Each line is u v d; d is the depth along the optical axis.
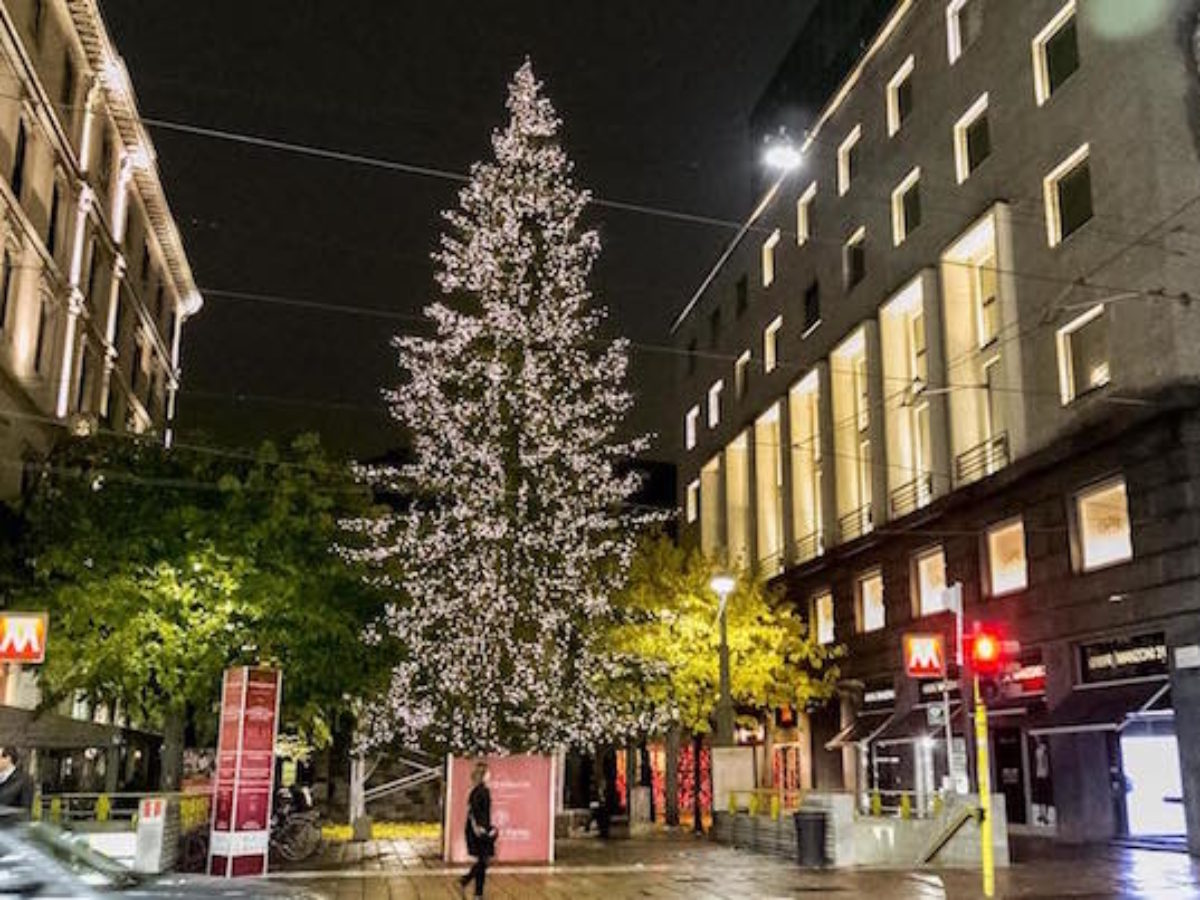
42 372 37.22
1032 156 31.30
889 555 37.19
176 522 26.05
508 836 23.41
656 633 36.50
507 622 28.11
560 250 29.86
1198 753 23.48
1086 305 26.94
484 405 28.64
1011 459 30.72
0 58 31.86
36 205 35.50
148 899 8.28
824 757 41.69
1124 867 21.31
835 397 42.66
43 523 27.95
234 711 20.17
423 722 28.17
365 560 28.20
